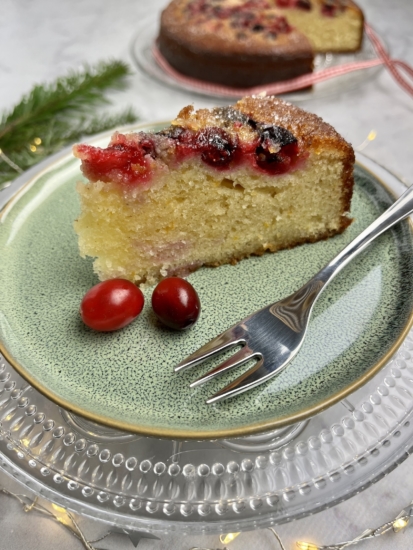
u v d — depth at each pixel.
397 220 0.22
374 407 0.18
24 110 0.30
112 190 0.21
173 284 0.19
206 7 0.41
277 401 0.17
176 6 0.42
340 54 0.43
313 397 0.17
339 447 0.18
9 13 0.51
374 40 0.40
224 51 0.37
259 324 0.19
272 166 0.22
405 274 0.21
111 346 0.19
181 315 0.19
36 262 0.22
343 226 0.24
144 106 0.37
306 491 0.17
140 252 0.23
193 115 0.22
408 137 0.34
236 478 0.17
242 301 0.21
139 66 0.41
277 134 0.22
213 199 0.22
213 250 0.24
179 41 0.38
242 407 0.17
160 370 0.18
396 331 0.19
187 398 0.17
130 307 0.19
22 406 0.19
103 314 0.19
